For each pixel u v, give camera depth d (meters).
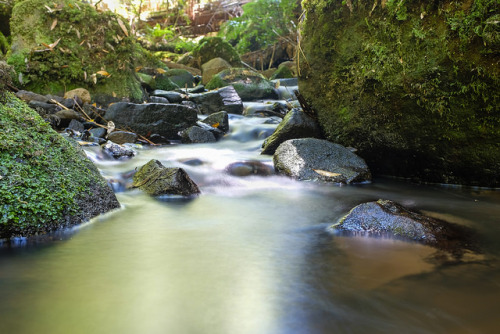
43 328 1.65
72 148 3.54
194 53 17.52
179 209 3.69
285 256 2.51
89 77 7.84
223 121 7.84
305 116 6.15
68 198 3.01
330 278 2.17
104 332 1.63
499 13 3.86
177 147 6.83
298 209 3.77
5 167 2.80
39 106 6.45
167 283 2.09
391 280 2.15
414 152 4.94
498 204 3.90
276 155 5.43
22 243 2.62
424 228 2.90
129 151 5.80
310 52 5.95
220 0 23.09
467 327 1.69
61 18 7.84
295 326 1.69
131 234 2.90
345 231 3.04
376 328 1.68
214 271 2.25
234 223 3.27
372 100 5.09
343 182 4.94
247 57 20.09
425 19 4.43
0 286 2.01
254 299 1.92
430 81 4.43
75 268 2.26
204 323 1.71
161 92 9.62
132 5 18.55
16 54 7.44
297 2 19.28
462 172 4.68
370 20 5.01
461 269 2.30
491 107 4.12
